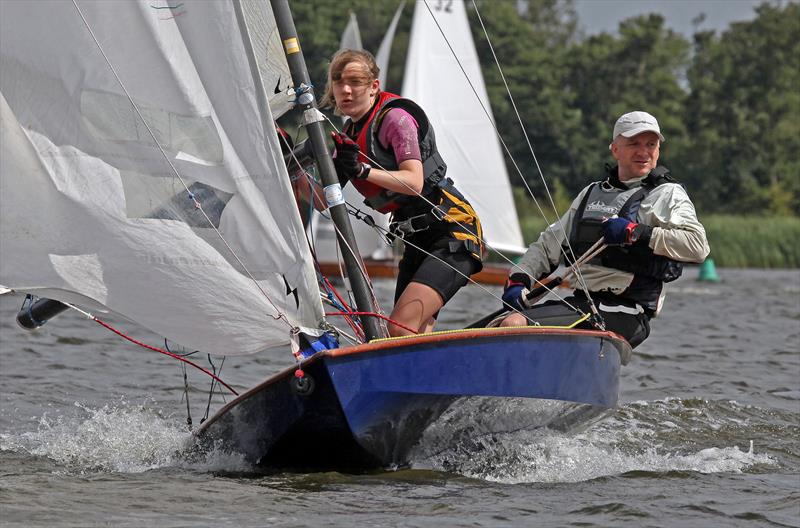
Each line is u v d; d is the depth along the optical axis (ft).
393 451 52.80
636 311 60.23
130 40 48.60
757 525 45.62
